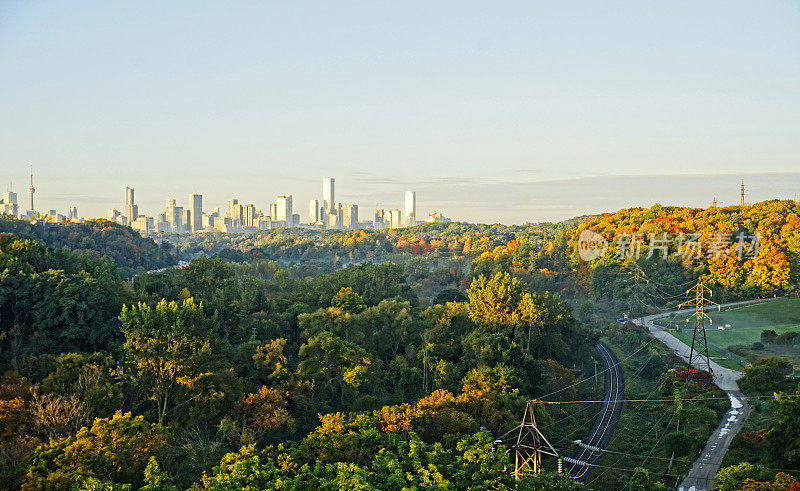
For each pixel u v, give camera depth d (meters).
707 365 115.44
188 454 70.06
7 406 68.50
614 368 131.12
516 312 119.19
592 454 86.75
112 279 109.25
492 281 127.19
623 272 197.25
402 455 66.44
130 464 62.88
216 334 102.12
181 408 82.19
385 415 78.12
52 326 91.25
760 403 93.94
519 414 86.38
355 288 144.38
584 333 136.00
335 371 97.38
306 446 69.81
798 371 106.31
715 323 160.25
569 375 110.94
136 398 83.38
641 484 60.84
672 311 179.88
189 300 88.44
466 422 78.69
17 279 93.19
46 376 80.75
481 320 121.50
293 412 89.19
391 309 118.44
